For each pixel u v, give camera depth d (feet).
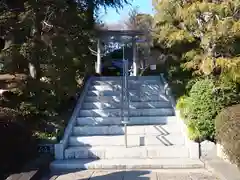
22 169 16.74
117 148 20.62
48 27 23.11
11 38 23.70
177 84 24.90
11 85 24.23
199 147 19.93
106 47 43.42
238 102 19.85
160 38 25.05
